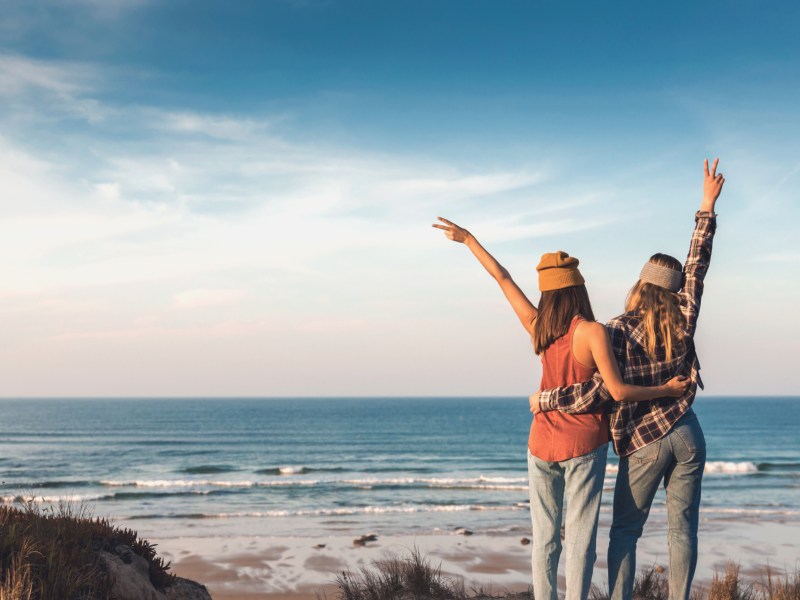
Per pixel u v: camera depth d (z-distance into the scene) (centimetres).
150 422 10444
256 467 4228
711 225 334
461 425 9819
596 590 628
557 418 310
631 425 316
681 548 321
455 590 638
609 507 2103
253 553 1473
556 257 313
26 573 390
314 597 1116
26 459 4794
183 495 2836
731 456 5194
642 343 312
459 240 380
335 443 6538
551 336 309
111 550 495
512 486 3102
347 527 1928
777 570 1243
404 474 3838
